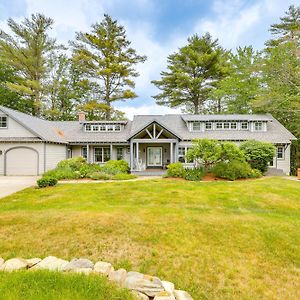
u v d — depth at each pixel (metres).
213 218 6.90
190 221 6.57
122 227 5.97
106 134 22.84
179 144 21.33
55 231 5.70
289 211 8.11
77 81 33.84
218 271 4.43
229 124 22.77
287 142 20.36
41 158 18.70
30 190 11.25
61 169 16.84
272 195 9.95
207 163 16.06
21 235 5.52
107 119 32.78
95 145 22.42
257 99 22.72
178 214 7.16
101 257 4.75
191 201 9.12
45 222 6.20
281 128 22.83
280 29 29.12
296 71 20.61
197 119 22.22
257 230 6.03
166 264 4.59
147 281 3.71
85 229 5.81
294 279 4.30
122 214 6.91
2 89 29.00
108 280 3.71
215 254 4.95
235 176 14.83
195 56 31.27
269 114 25.31
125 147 22.84
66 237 5.44
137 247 5.12
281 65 20.98
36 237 5.43
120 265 4.51
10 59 28.41
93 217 6.54
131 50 32.31
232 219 6.82
